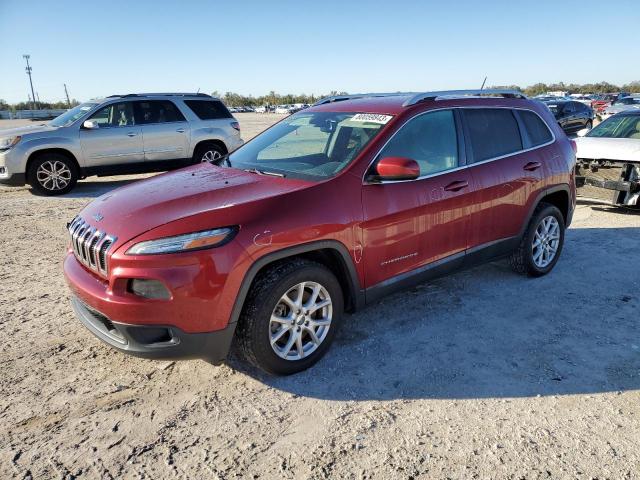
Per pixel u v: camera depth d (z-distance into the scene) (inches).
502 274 207.3
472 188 166.7
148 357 117.1
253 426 115.0
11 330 159.2
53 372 136.0
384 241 144.9
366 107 166.9
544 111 205.3
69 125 399.2
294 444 109.0
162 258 112.6
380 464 102.9
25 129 399.9
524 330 160.1
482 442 109.3
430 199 154.4
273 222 122.9
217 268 115.6
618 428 113.8
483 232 174.9
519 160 184.7
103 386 130.2
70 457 104.9
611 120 341.7
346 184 138.1
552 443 108.9
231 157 177.3
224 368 138.7
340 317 141.0
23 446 107.9
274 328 129.6
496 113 183.6
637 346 150.5
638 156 283.4
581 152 307.1
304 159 155.4
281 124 187.8
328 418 117.7
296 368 134.2
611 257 229.9
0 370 136.4
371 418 117.6
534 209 192.5
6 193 407.8
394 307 176.1
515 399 124.8
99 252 120.8
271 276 124.8
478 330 159.9
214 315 117.3
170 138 434.0
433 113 162.6
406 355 145.0
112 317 116.0
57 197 387.5
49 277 206.5
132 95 426.9
